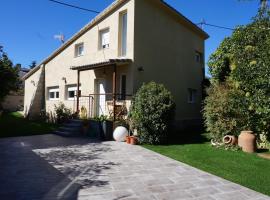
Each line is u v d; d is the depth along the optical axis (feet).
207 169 25.48
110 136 41.45
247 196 18.99
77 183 20.59
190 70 59.77
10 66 52.70
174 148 35.50
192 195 18.81
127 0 45.27
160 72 49.37
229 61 44.29
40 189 19.10
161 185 20.67
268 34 34.76
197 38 63.31
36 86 77.97
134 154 31.22
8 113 102.17
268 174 24.22
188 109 58.44
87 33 55.67
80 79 56.34
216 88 40.45
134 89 43.29
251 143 34.24
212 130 39.11
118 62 41.60
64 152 31.71
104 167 25.35
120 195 18.34
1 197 17.47
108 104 47.34
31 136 44.80
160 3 48.47
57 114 60.39
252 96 34.27
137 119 38.52
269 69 31.35
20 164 25.90
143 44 45.57
